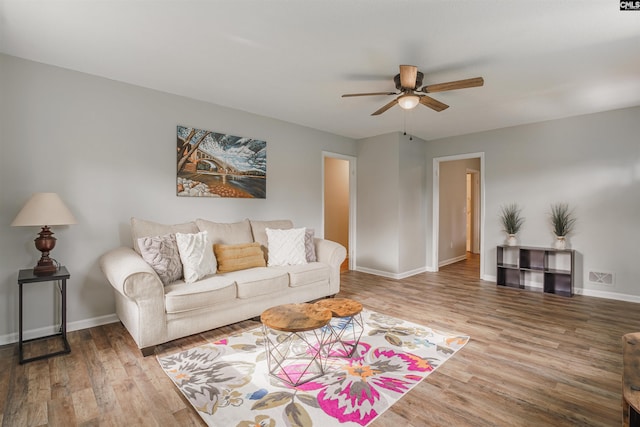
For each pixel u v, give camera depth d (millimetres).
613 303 3656
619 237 3805
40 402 1784
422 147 5539
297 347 2502
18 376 2055
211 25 2117
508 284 4555
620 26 2078
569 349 2459
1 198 2494
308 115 4168
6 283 2523
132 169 3125
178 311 2441
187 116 3496
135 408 1741
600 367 2184
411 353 2393
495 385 1965
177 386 1951
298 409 1721
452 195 6395
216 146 3719
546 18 2004
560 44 2322
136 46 2398
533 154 4426
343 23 2090
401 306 3545
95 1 1852
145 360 2279
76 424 1612
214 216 3729
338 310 2303
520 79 2945
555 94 3328
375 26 2123
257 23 2094
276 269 3277
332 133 5133
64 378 2037
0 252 2500
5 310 2521
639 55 2473
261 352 2418
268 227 3834
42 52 2484
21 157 2568
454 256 6520
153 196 3260
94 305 2924
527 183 4473
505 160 4676
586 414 1688
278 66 2734
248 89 3268
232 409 1722
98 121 2928
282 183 4445
